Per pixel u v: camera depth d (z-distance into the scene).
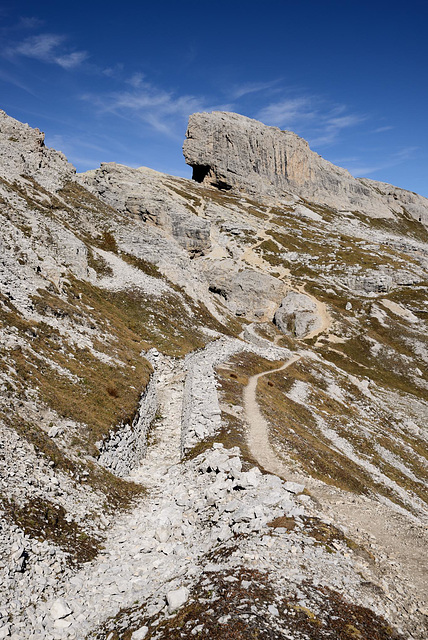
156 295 69.06
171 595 11.68
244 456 26.33
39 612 12.28
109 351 39.34
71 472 20.88
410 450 61.31
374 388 90.50
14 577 13.01
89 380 30.80
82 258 59.41
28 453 19.19
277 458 28.16
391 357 114.38
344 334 122.38
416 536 17.44
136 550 17.05
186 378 49.84
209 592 11.75
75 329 37.56
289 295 134.62
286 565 13.12
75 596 13.57
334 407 65.31
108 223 81.19
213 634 9.77
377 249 194.12
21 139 82.06
